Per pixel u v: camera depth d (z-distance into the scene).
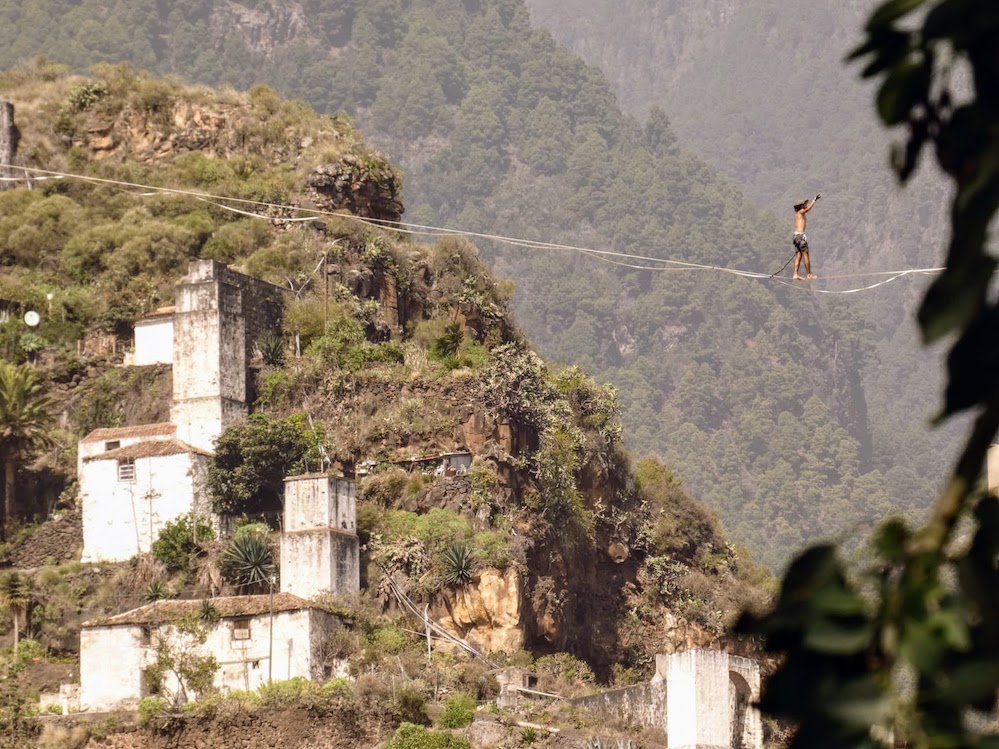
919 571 18.39
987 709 18.44
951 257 18.44
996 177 18.27
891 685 18.14
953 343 18.31
